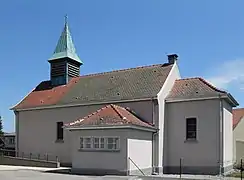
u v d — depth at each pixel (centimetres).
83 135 2492
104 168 2378
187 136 2714
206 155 2609
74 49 3738
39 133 3303
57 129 3197
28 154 3341
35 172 2491
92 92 3139
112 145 2378
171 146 2755
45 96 3466
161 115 2733
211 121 2620
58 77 3609
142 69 3206
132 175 2314
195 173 2623
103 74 3412
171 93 2862
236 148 3947
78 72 3728
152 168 2602
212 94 2617
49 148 3216
